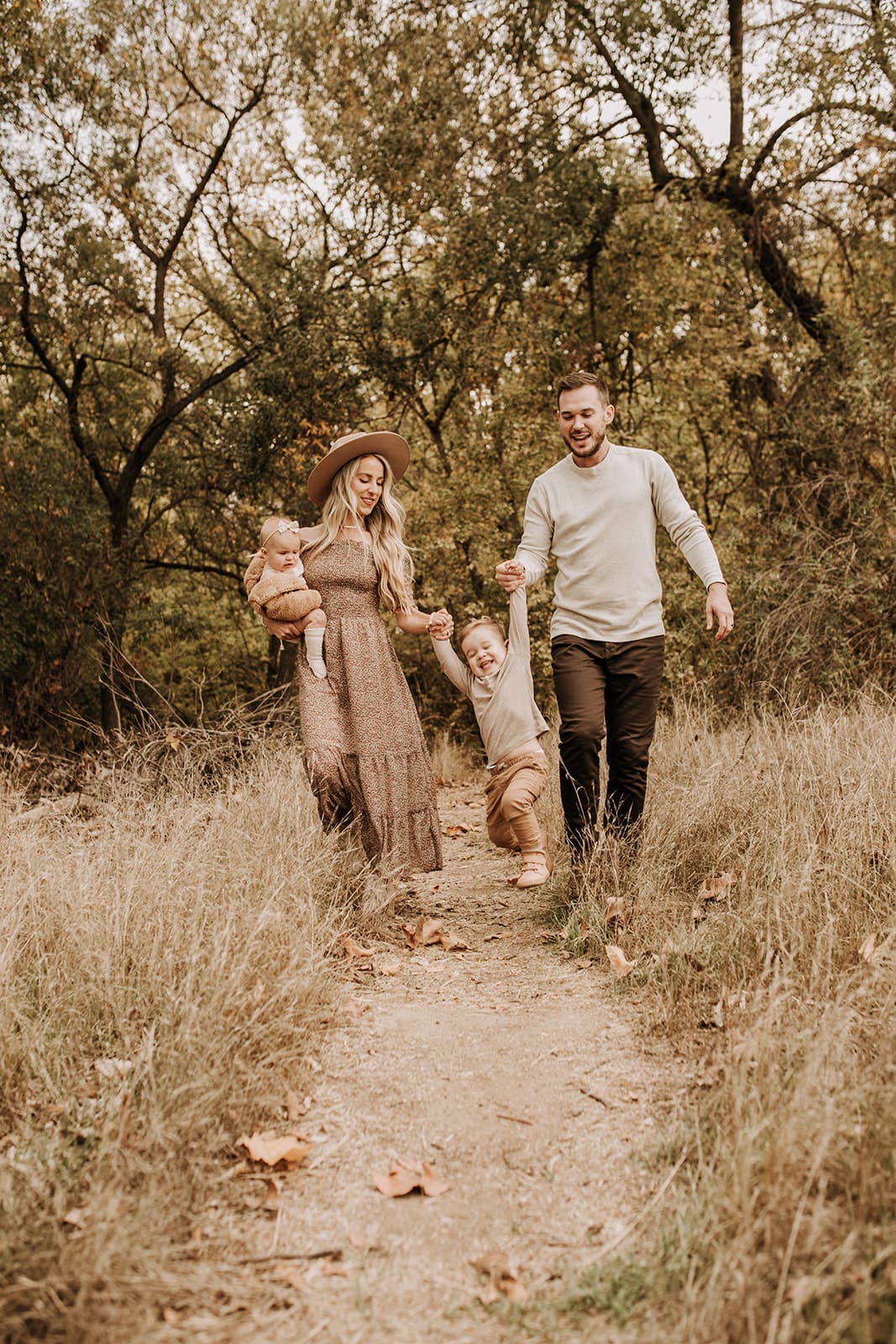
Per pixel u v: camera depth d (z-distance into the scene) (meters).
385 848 4.15
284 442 13.09
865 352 9.19
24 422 15.41
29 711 12.47
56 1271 1.91
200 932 3.20
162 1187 2.21
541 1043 2.97
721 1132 2.30
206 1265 2.04
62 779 6.91
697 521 4.30
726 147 11.73
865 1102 2.25
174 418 14.69
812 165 11.15
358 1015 3.23
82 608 13.58
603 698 4.27
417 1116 2.61
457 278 11.96
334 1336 1.83
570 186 11.99
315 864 4.07
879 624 7.94
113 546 14.47
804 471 9.62
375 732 4.19
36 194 12.52
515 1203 2.24
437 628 4.48
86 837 4.88
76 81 12.36
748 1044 2.55
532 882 4.26
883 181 10.78
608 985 3.39
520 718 4.40
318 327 12.58
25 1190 2.21
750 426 10.89
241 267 14.20
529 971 3.62
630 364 12.62
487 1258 2.04
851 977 2.78
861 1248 1.84
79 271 13.15
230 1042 2.69
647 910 3.79
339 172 12.62
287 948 3.23
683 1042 2.89
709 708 7.38
